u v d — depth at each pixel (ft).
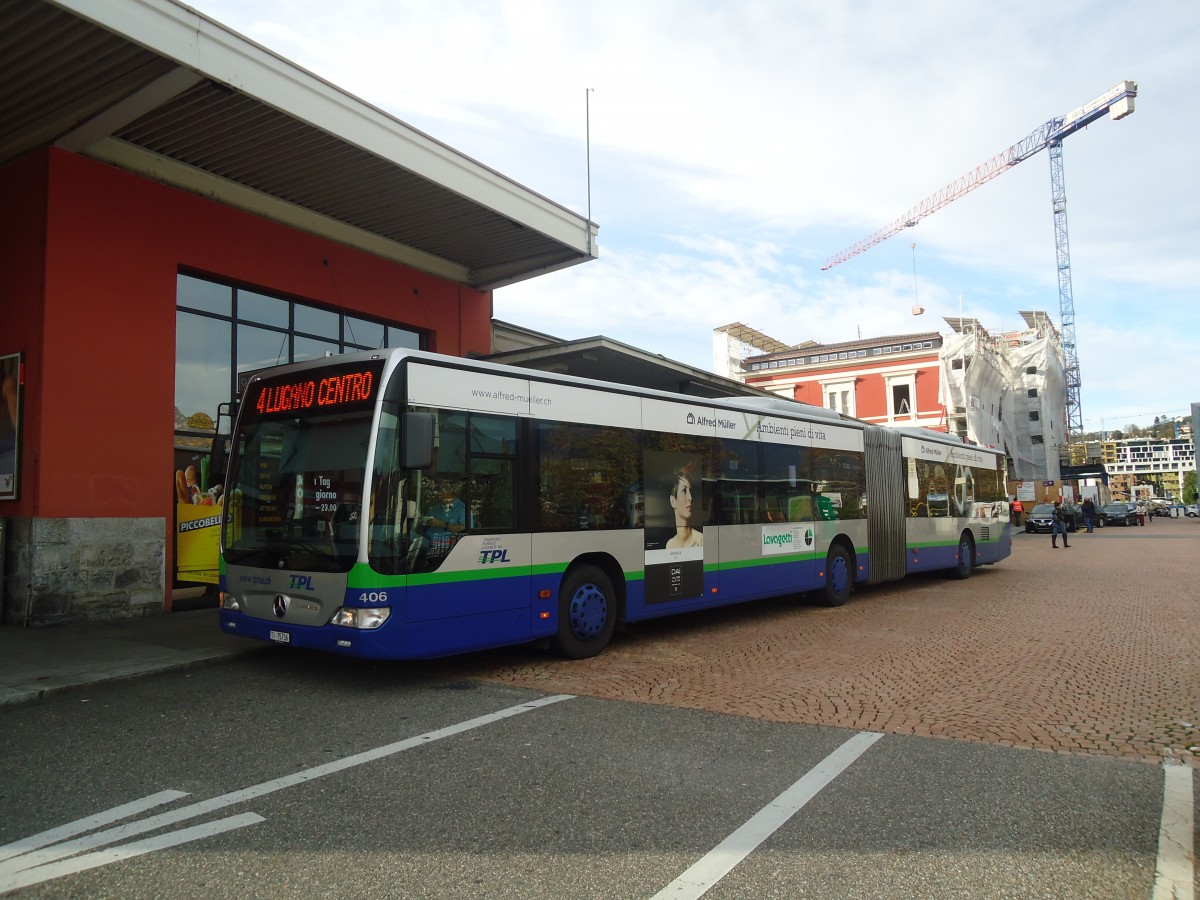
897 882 11.62
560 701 22.04
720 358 190.19
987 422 166.81
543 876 11.74
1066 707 21.31
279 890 11.26
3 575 31.94
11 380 32.76
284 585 23.63
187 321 38.22
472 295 55.06
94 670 24.17
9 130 33.19
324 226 44.96
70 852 12.46
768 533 36.86
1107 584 50.98
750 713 20.77
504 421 25.75
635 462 30.37
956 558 54.29
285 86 32.48
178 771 16.22
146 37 27.53
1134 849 12.79
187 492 37.50
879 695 22.59
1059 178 302.45
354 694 22.76
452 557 23.65
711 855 12.49
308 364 24.71
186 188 38.14
